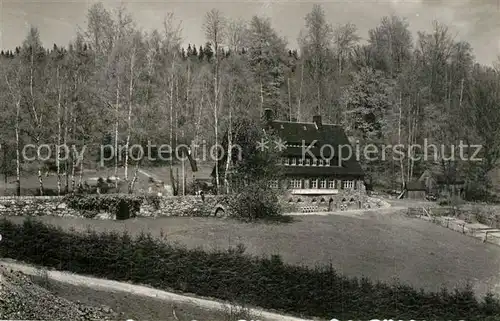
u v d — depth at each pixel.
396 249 39.22
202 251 26.38
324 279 23.95
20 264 27.20
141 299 23.91
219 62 59.12
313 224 46.09
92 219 41.16
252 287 24.75
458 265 36.25
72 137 53.44
